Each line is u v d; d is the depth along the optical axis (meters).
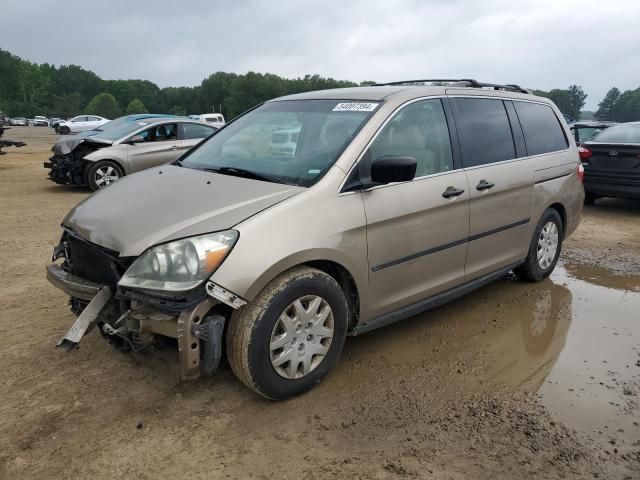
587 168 9.14
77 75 163.50
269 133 4.01
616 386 3.48
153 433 2.91
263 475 2.61
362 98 3.93
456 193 3.95
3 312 4.48
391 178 3.23
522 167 4.69
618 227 8.13
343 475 2.61
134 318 2.88
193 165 4.04
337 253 3.23
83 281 3.22
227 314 3.03
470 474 2.63
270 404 3.19
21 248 6.48
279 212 3.04
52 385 3.36
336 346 3.36
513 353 3.91
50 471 2.62
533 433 2.96
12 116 122.31
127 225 3.10
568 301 4.96
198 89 141.88
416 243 3.73
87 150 11.02
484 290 5.21
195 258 2.78
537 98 5.33
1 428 2.94
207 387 3.36
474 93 4.48
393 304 3.70
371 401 3.24
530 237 4.98
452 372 3.62
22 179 13.16
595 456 2.77
